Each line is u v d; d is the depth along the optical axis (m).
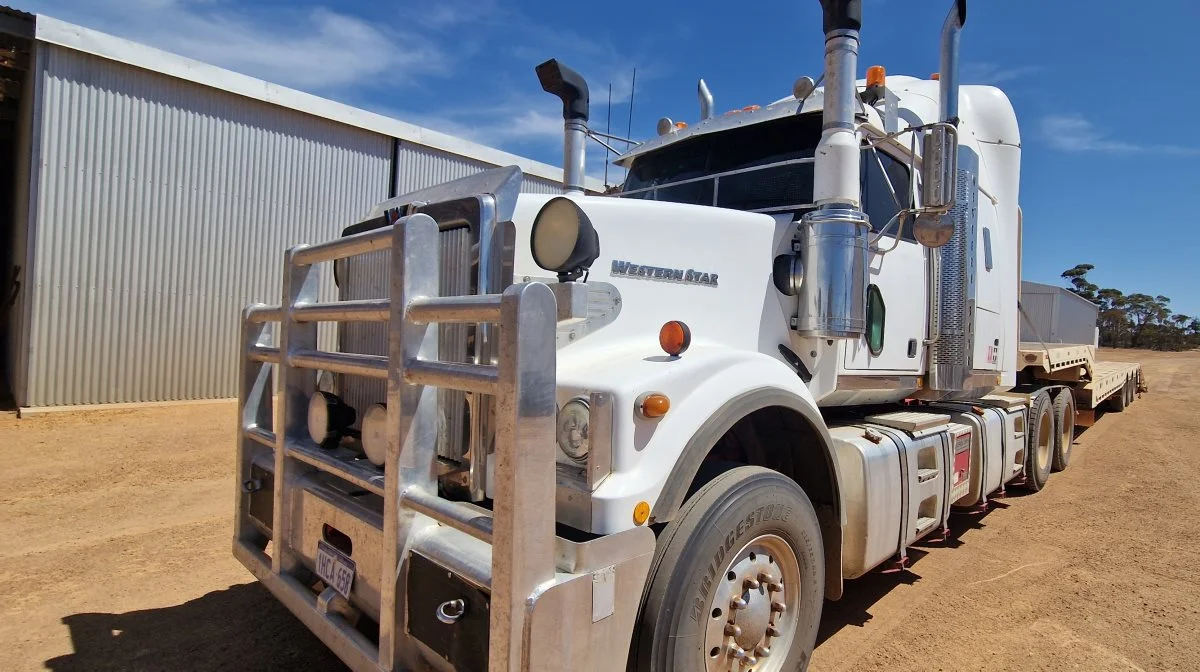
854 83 3.30
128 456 7.14
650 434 2.24
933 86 4.98
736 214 3.21
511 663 1.68
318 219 12.14
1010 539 5.28
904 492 3.73
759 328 3.24
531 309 1.71
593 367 2.45
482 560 1.86
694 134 4.16
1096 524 5.70
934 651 3.41
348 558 2.37
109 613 3.60
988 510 6.16
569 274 2.42
